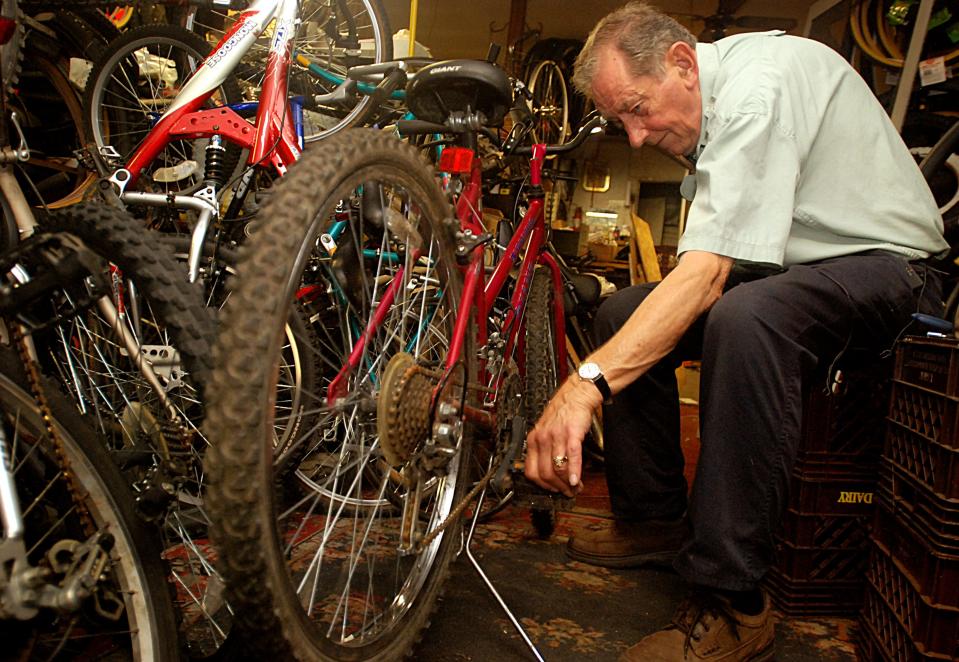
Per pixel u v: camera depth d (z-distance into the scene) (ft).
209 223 5.05
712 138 4.22
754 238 3.98
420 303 4.26
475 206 5.00
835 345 4.48
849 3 13.99
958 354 3.58
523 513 7.16
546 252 7.43
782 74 4.41
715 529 3.97
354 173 3.09
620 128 5.67
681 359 5.66
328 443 4.64
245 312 2.53
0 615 2.42
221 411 2.45
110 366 4.29
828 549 5.16
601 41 4.77
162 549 3.36
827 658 4.57
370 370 3.55
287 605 2.74
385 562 5.43
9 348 2.88
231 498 2.44
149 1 7.33
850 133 4.73
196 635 4.20
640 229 19.51
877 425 5.08
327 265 5.32
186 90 5.39
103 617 3.09
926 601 3.61
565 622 4.84
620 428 5.66
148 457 3.39
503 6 19.40
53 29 9.02
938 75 11.43
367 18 10.75
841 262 4.54
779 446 3.94
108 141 8.73
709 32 17.54
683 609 4.30
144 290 3.10
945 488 3.64
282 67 5.41
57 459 2.80
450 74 4.67
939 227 5.09
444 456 3.76
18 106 8.56
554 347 7.75
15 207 4.16
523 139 6.63
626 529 5.87
